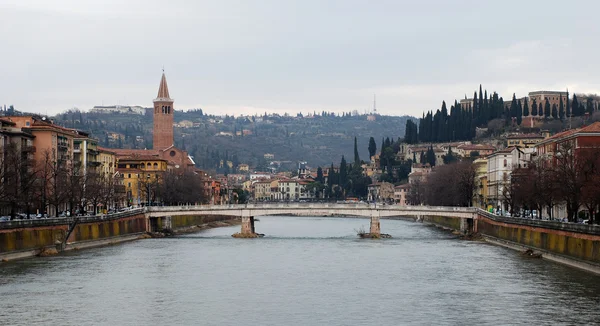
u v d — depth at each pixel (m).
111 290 182.50
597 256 194.88
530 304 164.38
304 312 160.38
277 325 149.25
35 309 159.88
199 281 197.88
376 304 168.00
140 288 185.88
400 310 161.62
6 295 173.38
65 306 163.12
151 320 152.25
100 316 155.00
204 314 158.00
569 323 147.75
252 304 168.25
